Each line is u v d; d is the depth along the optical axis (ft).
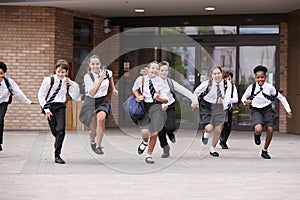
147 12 54.34
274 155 33.73
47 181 23.38
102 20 56.70
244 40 54.85
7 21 51.19
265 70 32.35
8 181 23.25
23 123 51.11
